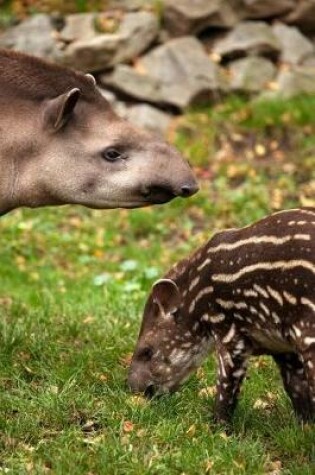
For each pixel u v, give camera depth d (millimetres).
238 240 9758
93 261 19391
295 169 22875
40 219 21484
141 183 10812
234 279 9680
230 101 24984
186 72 25062
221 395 10047
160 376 10711
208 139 23797
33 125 10852
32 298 15484
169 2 25656
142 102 24594
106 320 13078
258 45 25906
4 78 10867
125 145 10875
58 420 10266
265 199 21688
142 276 17094
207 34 26281
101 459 9312
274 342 9680
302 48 26500
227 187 22375
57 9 25984
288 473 9172
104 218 21641
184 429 10070
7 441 9844
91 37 24891
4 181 10906
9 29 25219
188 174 10836
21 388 10977
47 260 19531
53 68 11055
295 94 25375
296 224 9250
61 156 10859
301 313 9070
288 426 9977
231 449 9547
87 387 10992
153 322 10734
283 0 26500
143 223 21172
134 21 25188
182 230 20984
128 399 10602
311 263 8977
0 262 19250
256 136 23984
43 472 9102
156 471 9227
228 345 9930
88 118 10953
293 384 10125
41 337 12203
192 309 10352
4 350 11883
